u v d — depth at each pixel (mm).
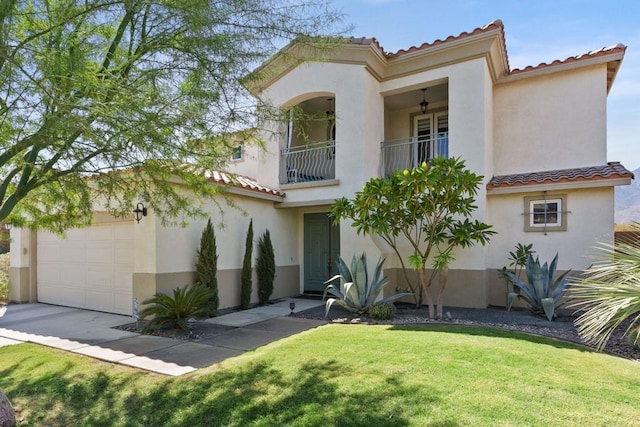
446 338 6328
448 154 10750
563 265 9906
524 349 5648
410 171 8250
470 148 10445
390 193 8336
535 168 11312
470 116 10484
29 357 6293
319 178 13391
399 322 8125
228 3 4703
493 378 4543
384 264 10703
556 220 10016
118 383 5086
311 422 3807
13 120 4137
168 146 4719
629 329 6402
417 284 10906
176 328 7977
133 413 4316
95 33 4621
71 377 5367
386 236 10094
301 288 13328
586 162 10742
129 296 9648
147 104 4332
